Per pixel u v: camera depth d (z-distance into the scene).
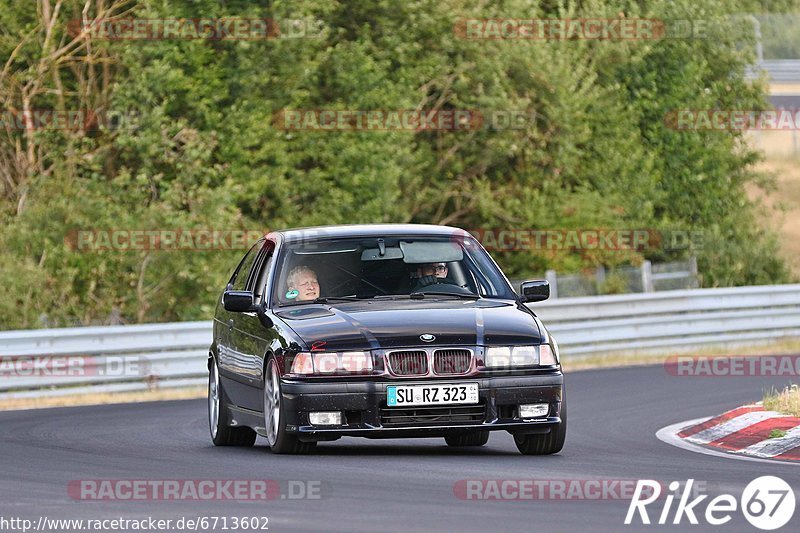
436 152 76.12
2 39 68.50
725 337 64.44
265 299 29.09
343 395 26.28
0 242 61.06
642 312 62.09
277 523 18.92
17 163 67.38
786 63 105.50
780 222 87.50
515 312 28.06
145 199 63.88
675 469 25.02
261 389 28.39
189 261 61.44
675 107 82.00
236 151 65.31
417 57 74.44
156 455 28.91
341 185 68.44
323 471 24.55
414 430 26.28
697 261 79.94
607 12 80.06
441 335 26.66
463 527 18.38
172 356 49.25
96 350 47.66
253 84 66.06
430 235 30.28
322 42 70.75
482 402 26.58
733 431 30.95
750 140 87.81
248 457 27.52
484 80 74.94
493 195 75.94
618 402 41.75
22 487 23.28
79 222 60.56
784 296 66.94
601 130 79.19
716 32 84.31
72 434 34.47
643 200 78.62
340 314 27.52
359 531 18.09
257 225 65.50
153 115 63.12
